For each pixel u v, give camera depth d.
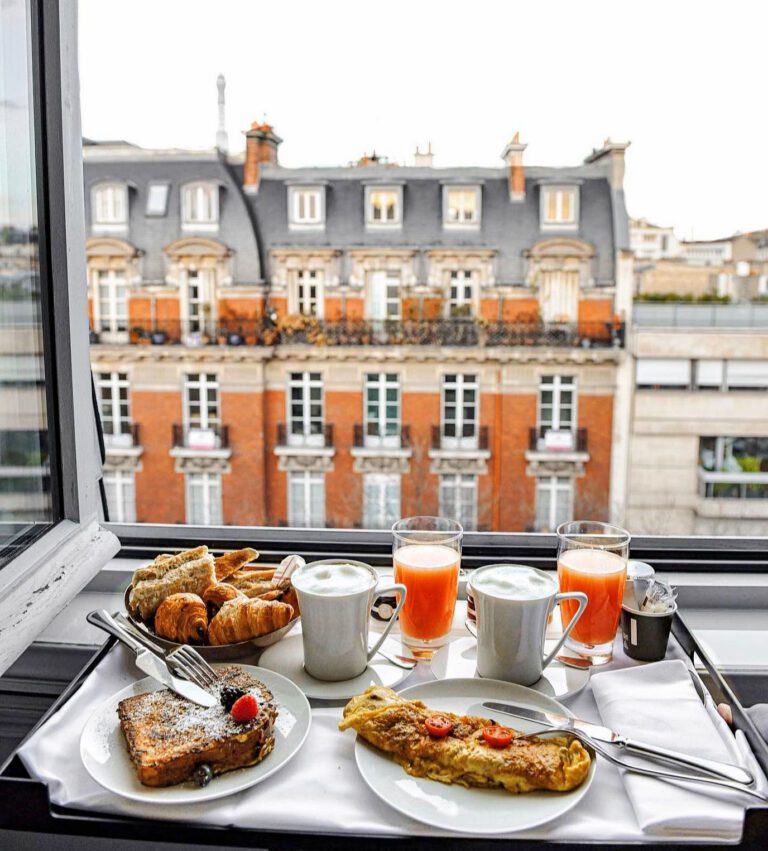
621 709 0.59
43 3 0.78
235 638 0.67
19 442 0.78
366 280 9.87
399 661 0.69
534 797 0.49
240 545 1.05
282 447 10.40
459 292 9.73
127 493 10.58
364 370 10.12
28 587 0.72
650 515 8.66
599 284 9.27
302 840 0.46
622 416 9.29
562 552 0.74
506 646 0.64
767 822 0.45
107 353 10.25
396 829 0.46
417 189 9.58
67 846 0.73
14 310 0.77
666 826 0.46
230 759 0.51
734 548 1.08
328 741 0.56
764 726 0.71
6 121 0.75
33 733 0.56
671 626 0.75
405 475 10.31
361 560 1.02
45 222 0.81
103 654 0.68
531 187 9.34
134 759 0.50
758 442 8.22
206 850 0.72
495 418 9.95
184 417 10.38
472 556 1.05
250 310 10.02
